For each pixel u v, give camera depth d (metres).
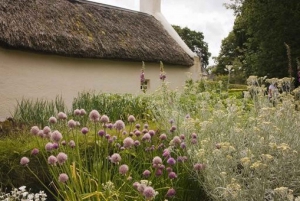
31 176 3.31
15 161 3.28
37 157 3.10
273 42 13.59
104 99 6.34
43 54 8.91
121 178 2.72
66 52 9.05
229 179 2.56
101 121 2.64
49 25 9.24
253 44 15.71
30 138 3.65
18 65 8.46
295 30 13.33
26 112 5.79
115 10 13.07
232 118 3.45
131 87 11.25
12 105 8.30
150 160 3.12
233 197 2.30
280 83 4.14
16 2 9.12
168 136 3.57
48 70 9.07
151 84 11.95
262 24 13.92
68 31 9.61
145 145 3.31
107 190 2.25
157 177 2.77
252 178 2.59
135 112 5.93
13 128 4.43
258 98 3.97
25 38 8.24
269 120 3.09
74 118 5.10
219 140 3.10
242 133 3.10
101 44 10.16
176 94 5.12
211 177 2.68
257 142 2.86
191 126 3.18
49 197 3.36
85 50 9.52
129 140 2.43
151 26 13.88
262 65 14.05
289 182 2.58
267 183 2.52
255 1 14.02
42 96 8.92
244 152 2.89
